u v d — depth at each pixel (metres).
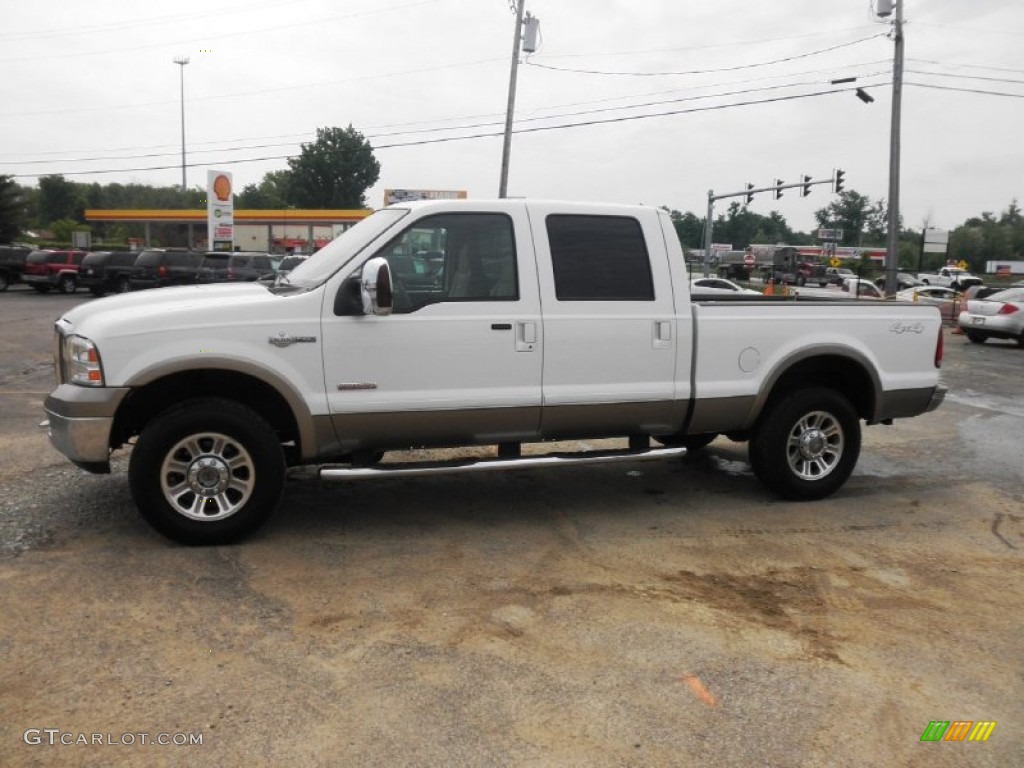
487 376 5.14
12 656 3.56
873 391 6.18
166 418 4.66
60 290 31.36
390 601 4.22
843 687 3.51
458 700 3.32
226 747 2.97
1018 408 10.88
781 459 5.97
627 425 5.57
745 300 6.12
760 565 4.88
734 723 3.21
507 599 4.29
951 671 3.68
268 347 4.76
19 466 6.52
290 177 95.31
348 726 3.12
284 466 4.91
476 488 6.30
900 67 24.66
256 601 4.17
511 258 5.20
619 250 5.44
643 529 5.46
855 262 74.81
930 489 6.67
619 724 3.18
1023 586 4.68
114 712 3.17
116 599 4.14
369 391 4.93
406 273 5.03
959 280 51.19
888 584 4.65
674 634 3.95
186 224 62.62
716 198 34.50
